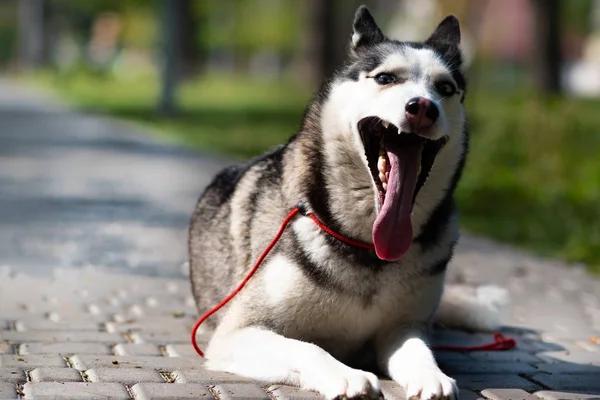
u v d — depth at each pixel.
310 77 29.41
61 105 34.16
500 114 17.47
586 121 16.64
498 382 4.79
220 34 62.25
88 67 54.97
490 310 6.03
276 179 5.00
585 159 13.80
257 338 4.57
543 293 7.47
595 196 12.27
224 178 5.77
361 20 5.00
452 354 5.43
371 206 4.52
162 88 28.42
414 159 4.57
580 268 8.73
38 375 4.46
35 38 74.31
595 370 5.11
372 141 4.60
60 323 5.72
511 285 7.77
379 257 4.42
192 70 54.56
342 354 4.92
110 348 5.17
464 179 13.43
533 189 12.95
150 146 19.53
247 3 62.41
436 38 5.15
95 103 35.44
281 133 22.45
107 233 9.45
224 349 4.68
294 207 4.71
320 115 4.75
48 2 73.25
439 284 4.84
